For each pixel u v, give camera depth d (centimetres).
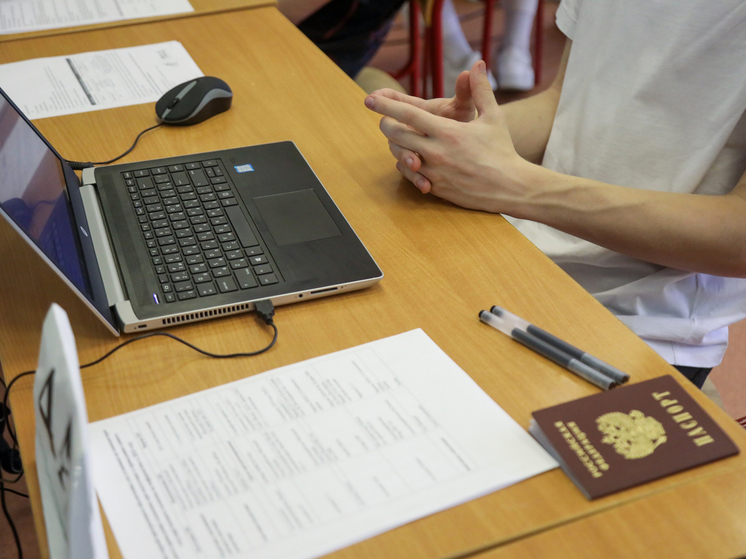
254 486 48
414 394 57
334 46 178
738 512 48
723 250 78
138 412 54
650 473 50
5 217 52
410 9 217
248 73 111
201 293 64
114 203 75
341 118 100
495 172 79
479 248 75
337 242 72
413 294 68
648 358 62
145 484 48
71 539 40
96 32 121
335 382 58
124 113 98
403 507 47
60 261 56
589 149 102
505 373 59
